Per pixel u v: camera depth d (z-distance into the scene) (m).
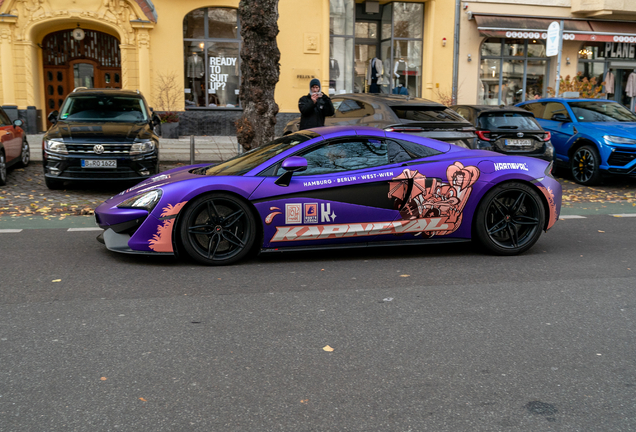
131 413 2.77
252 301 4.42
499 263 5.69
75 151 9.29
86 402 2.87
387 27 19.33
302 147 5.64
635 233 7.28
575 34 19.64
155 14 17.36
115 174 9.38
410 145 5.88
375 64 18.41
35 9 16.84
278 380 3.13
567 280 5.10
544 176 6.00
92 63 18.81
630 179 12.59
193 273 5.17
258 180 5.43
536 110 13.23
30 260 5.55
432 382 3.12
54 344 3.56
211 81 18.33
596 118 12.06
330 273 5.24
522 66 20.44
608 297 4.62
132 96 11.23
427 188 5.71
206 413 2.78
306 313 4.16
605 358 3.46
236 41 18.33
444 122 7.88
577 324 4.00
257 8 9.62
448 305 4.38
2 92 17.02
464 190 5.80
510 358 3.44
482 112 10.72
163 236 5.29
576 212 8.96
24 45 16.94
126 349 3.50
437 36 19.22
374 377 3.17
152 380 3.11
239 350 3.51
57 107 18.72
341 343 3.63
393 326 3.93
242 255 5.46
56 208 8.31
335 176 5.55
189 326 3.89
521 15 19.61
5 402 2.86
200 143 14.79
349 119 9.09
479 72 19.88
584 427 2.69
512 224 5.99
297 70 18.42
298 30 18.28
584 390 3.05
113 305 4.29
